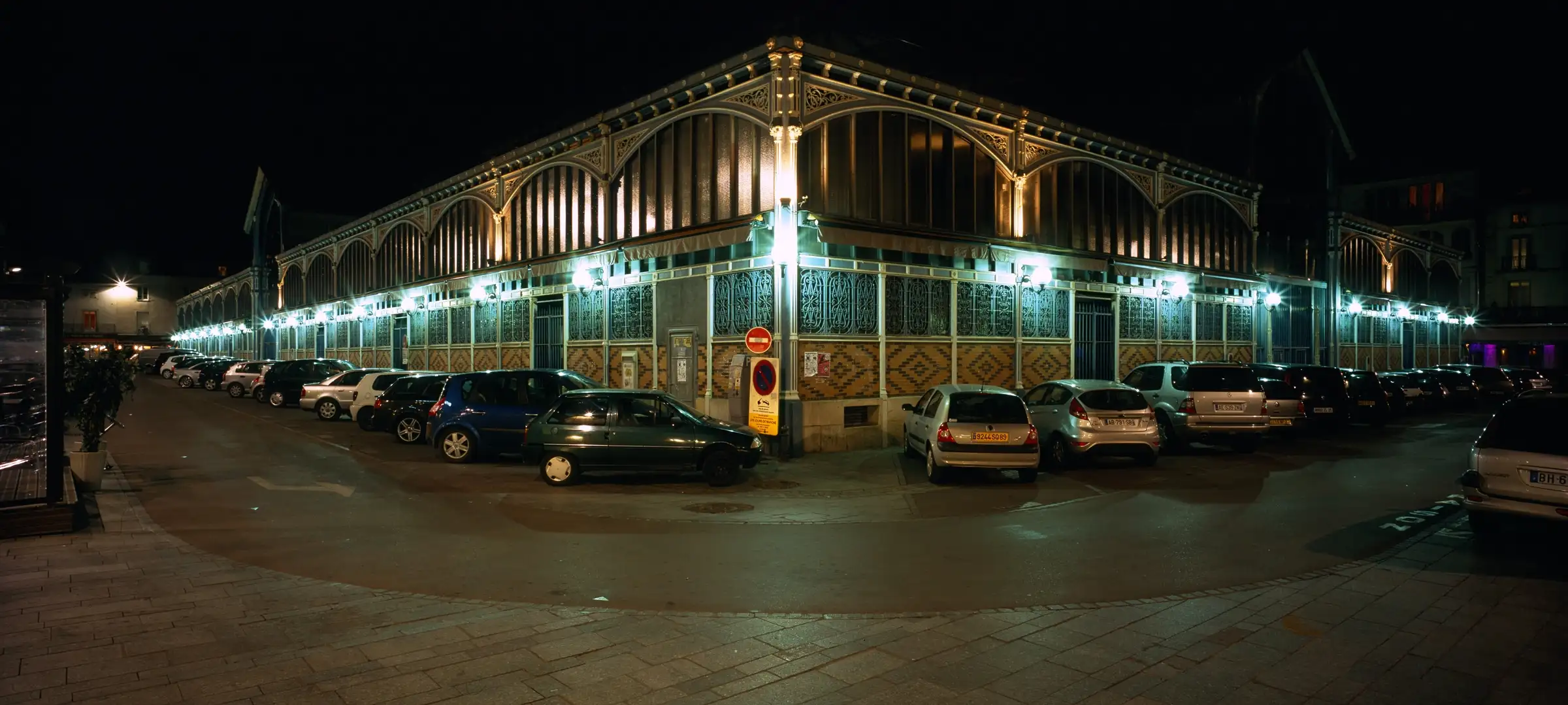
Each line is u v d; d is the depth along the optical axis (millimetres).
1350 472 13711
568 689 4723
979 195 18609
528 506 10648
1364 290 35344
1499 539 8812
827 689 4758
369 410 19562
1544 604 6508
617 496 11453
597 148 20406
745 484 12453
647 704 4531
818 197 15742
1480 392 29156
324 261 41938
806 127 15398
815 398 15633
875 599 6547
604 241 19938
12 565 7527
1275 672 5039
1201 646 5516
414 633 5676
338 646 5418
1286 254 30047
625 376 19484
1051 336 20281
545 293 22938
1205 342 25328
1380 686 4832
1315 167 31766
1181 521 9812
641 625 5871
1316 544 8609
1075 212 20953
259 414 24594
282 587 6828
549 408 12492
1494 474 8211
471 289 26797
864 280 16531
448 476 13094
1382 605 6461
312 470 13617
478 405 14477
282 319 48531
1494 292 51469
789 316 15164
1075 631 5809
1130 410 13727
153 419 22906
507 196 24641
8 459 8859
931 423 12914
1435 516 10062
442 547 8352
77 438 18203
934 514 10320
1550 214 49594
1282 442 18156
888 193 16875
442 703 4527
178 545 8367
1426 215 53625
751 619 6012
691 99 17359
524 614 6109
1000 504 10992
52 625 5789
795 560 7848
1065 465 13867
